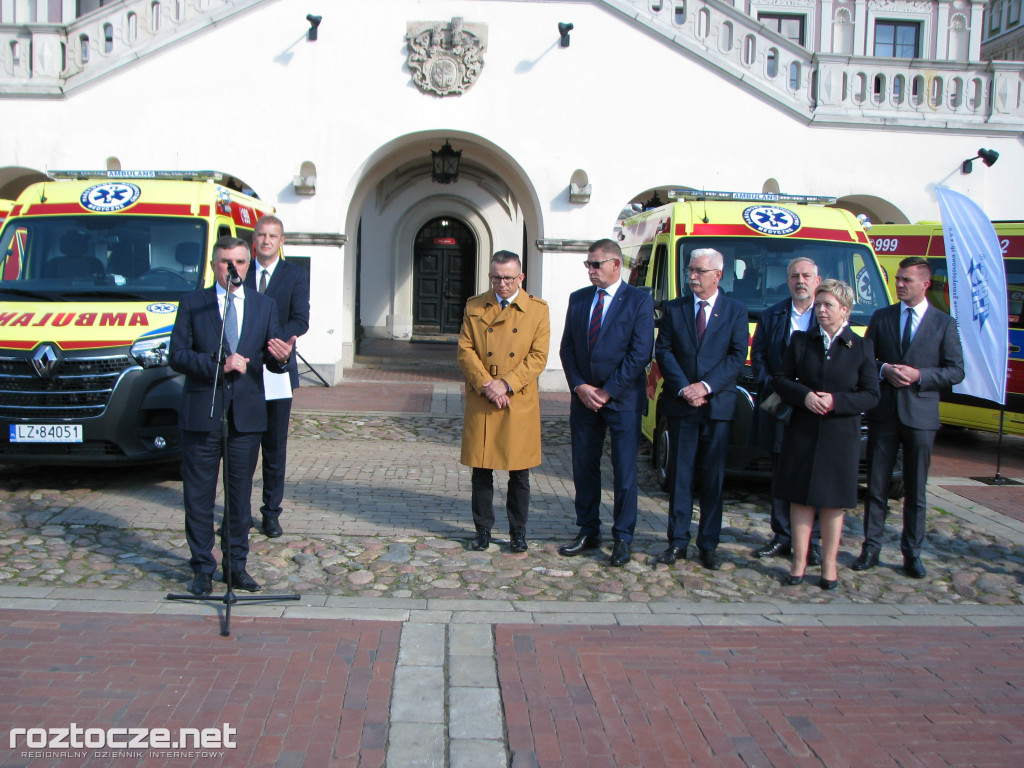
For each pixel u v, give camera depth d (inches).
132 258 305.6
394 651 165.8
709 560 224.2
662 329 226.2
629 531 223.5
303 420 420.5
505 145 526.0
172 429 270.7
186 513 189.9
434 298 871.7
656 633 179.9
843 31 772.0
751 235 320.5
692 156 531.8
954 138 543.5
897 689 157.1
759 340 233.1
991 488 326.3
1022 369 383.6
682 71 528.1
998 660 171.8
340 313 536.1
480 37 517.7
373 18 516.1
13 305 281.0
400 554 225.8
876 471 227.1
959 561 239.0
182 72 515.2
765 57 535.2
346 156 522.6
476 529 232.5
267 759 128.0
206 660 158.9
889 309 229.8
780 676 161.0
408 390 526.0
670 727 140.9
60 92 511.2
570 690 152.5
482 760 130.1
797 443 210.2
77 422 261.6
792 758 133.0
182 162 518.9
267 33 514.9
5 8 670.5
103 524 243.3
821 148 537.6
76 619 175.5
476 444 223.5
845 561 235.3
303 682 151.6
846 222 331.6
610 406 220.8
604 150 529.7
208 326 188.1
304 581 204.7
